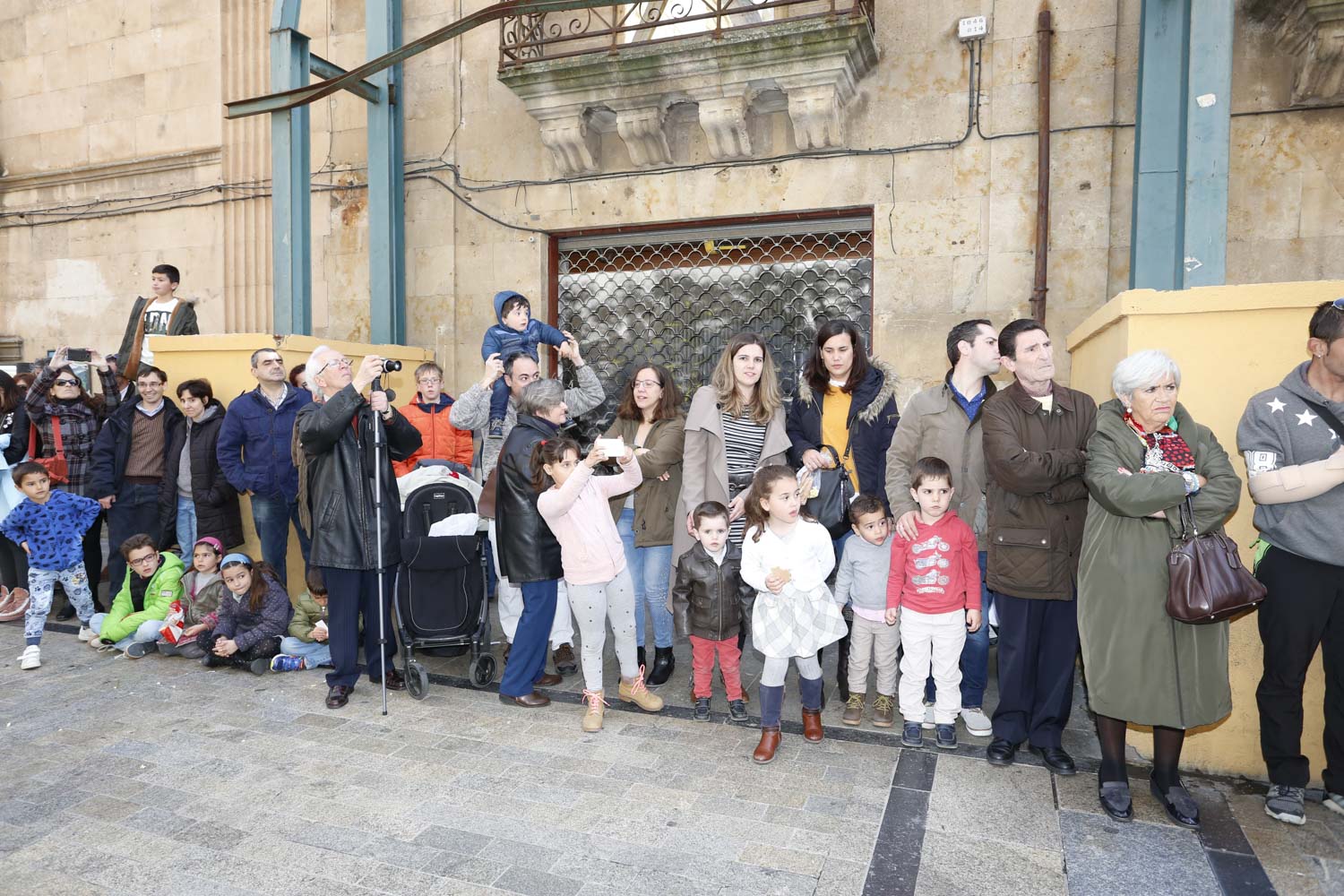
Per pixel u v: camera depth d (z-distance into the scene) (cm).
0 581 609
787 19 589
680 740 379
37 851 283
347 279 763
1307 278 521
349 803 316
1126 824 299
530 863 274
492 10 557
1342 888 260
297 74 638
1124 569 297
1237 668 340
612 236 698
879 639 392
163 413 581
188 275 841
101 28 869
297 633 489
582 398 547
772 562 355
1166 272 469
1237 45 528
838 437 412
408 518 447
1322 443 286
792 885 261
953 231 589
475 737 381
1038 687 348
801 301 649
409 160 736
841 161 612
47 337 913
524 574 407
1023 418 328
